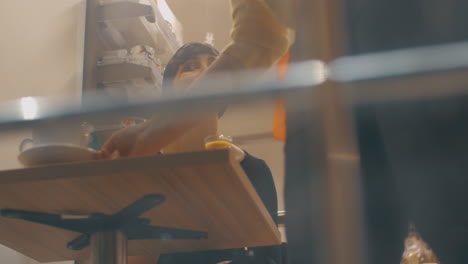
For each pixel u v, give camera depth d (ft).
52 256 4.36
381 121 1.63
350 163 0.78
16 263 6.53
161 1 9.90
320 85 0.72
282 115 2.04
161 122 2.93
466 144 1.33
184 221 3.44
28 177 2.64
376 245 1.84
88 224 3.17
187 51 5.45
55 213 3.14
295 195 2.02
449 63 0.61
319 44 0.84
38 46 7.68
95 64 8.42
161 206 3.11
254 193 3.06
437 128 1.40
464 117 1.33
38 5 7.80
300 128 1.75
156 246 4.11
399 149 1.55
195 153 2.53
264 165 5.04
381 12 1.60
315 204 0.79
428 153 1.44
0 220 3.34
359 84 0.68
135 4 8.54
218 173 2.60
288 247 2.28
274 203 4.95
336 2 0.89
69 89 8.14
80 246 3.59
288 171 2.22
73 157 3.01
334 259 0.75
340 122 0.75
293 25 1.31
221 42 12.92
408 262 4.95
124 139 3.11
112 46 9.00
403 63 0.64
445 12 1.39
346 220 0.76
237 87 0.78
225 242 4.01
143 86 8.44
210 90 0.79
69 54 8.30
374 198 1.84
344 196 0.77
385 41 1.60
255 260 4.59
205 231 3.69
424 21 1.45
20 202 2.97
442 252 1.48
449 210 1.41
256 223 3.52
